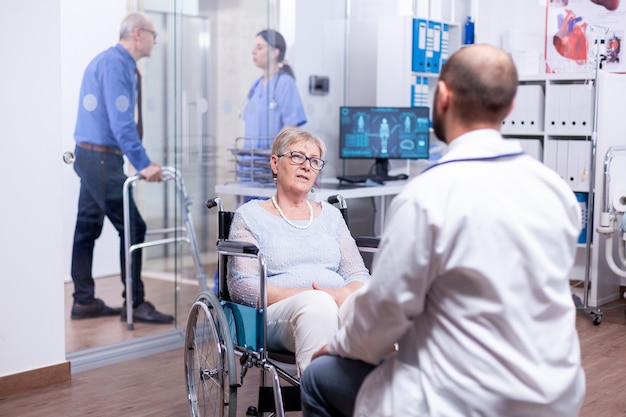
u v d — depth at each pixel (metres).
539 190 1.62
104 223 3.97
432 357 1.63
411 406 1.62
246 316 2.51
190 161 4.61
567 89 5.25
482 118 1.67
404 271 1.58
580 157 5.18
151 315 4.20
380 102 5.33
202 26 4.64
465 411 1.58
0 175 3.28
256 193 4.45
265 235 2.73
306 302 2.41
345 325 1.82
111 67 3.96
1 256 3.30
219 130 4.77
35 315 3.43
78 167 3.86
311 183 2.79
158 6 4.15
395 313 1.60
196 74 4.62
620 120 5.14
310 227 2.78
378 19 5.33
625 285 5.43
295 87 5.16
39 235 3.43
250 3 4.89
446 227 1.56
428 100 5.55
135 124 4.09
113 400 3.28
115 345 3.97
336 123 5.50
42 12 3.39
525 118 5.48
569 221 1.64
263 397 2.61
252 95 4.94
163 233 4.27
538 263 1.58
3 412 3.14
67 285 3.82
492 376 1.57
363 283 2.70
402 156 5.01
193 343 2.84
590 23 5.70
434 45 5.39
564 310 1.62
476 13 5.89
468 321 1.59
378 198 5.21
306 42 5.23
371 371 1.84
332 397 1.89
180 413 3.12
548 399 1.58
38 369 3.44
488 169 1.62
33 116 3.38
